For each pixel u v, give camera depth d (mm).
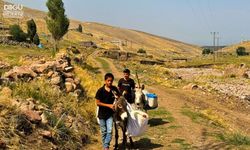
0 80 11828
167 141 12562
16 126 8961
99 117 10164
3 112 9078
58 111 11750
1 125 8664
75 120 12062
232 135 13352
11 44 76875
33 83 12820
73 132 11023
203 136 13469
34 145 8930
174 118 17375
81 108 13781
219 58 157000
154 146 11836
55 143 9742
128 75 13250
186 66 112375
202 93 34594
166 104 23281
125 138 11172
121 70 57500
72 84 15188
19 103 9914
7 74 13320
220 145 11930
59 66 16781
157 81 43219
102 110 10117
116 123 10898
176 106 22609
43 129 9820
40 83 13109
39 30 182750
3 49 64312
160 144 12125
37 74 14766
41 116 10312
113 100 10250
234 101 33938
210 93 35531
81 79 19344
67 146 10055
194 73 81812
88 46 147750
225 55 181125
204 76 68125
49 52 68125
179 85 40625
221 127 17516
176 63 126438
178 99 28031
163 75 59031
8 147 8227
